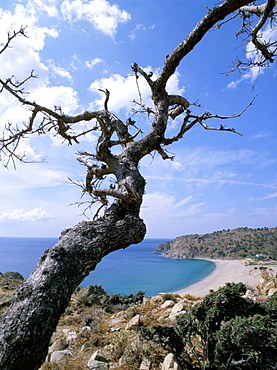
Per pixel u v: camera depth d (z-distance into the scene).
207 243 132.25
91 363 4.24
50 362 4.50
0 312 7.79
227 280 43.91
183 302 7.18
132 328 5.82
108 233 2.64
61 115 3.87
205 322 3.35
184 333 3.51
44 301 1.82
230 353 2.74
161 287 42.31
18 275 16.84
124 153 3.71
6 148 3.93
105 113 3.93
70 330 6.47
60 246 2.28
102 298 12.13
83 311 8.45
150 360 4.08
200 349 4.04
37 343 1.64
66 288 1.99
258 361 2.51
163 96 4.02
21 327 1.65
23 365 1.54
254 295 7.65
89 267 2.29
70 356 4.87
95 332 6.02
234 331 2.68
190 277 55.19
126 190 3.10
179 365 3.21
